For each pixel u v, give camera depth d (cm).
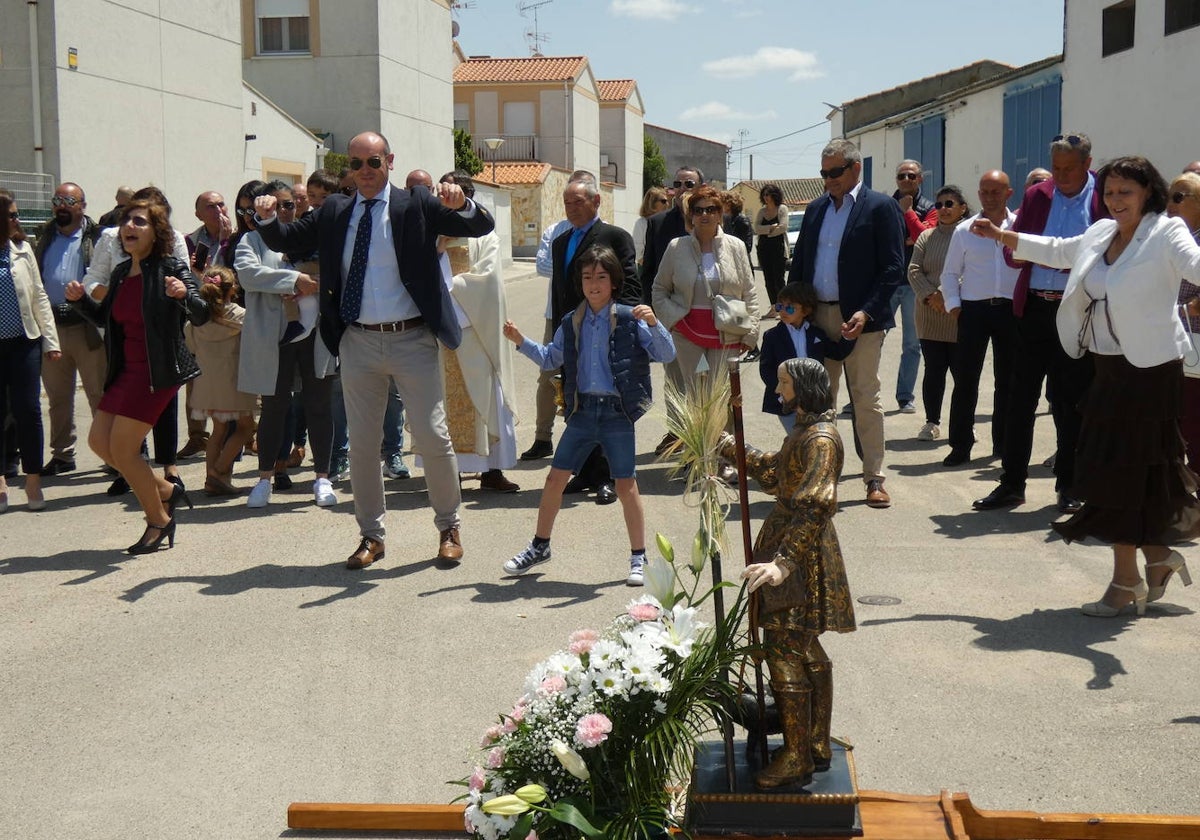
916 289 998
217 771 437
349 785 424
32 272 817
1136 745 439
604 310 644
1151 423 549
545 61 5428
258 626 587
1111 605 578
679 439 386
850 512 782
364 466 681
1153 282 540
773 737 393
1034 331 754
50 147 1744
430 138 3325
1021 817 361
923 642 547
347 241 664
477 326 824
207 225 904
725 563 687
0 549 730
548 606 608
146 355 693
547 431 980
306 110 3017
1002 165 2725
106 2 1828
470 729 466
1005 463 782
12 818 406
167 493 723
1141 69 2084
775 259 1698
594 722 325
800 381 362
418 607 611
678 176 1155
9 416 921
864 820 354
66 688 514
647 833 322
